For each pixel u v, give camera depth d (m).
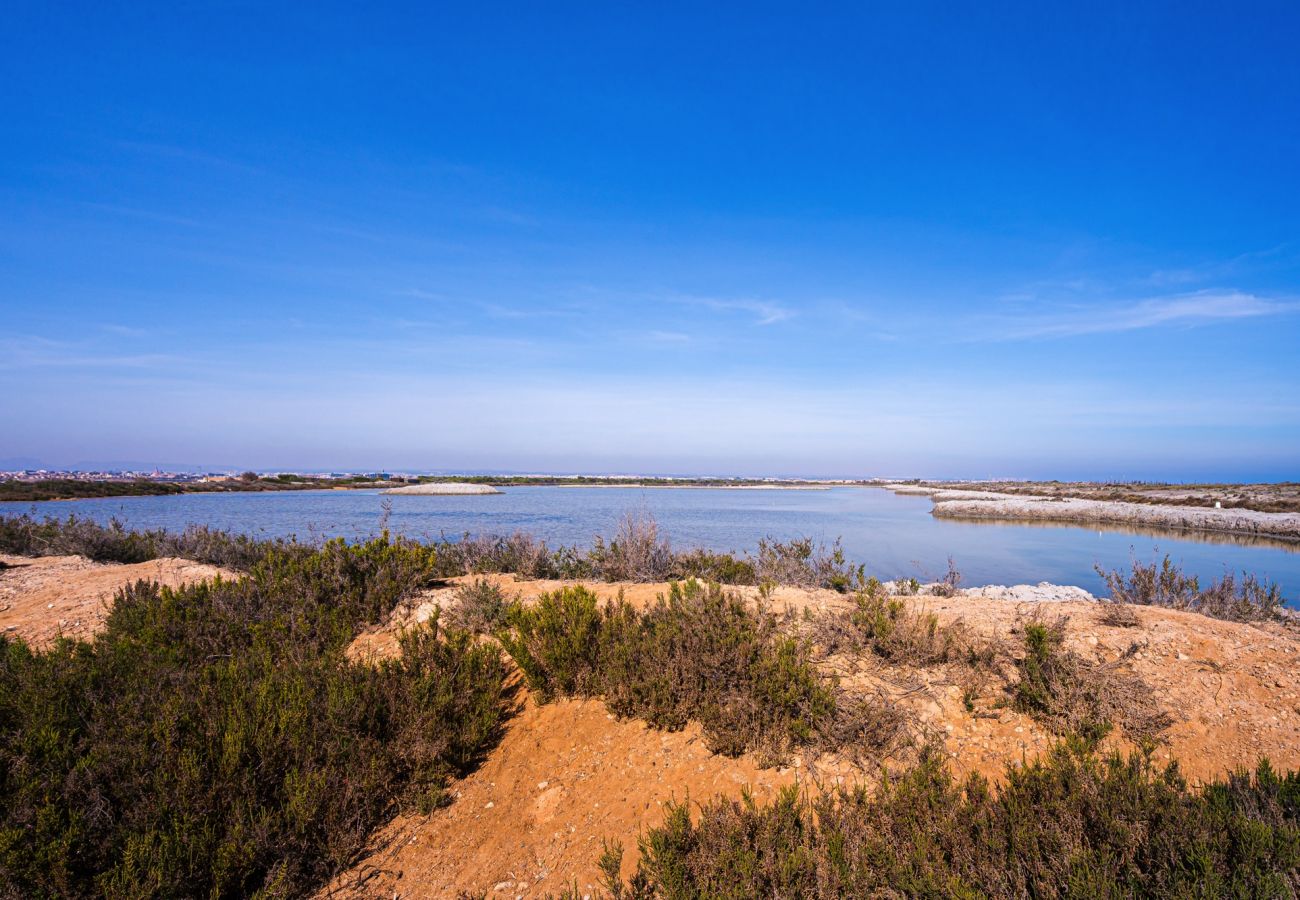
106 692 5.26
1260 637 6.12
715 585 7.35
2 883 3.49
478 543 13.12
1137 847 3.48
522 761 5.36
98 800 4.01
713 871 3.65
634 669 5.88
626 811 4.65
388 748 5.06
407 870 4.37
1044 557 23.06
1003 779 4.46
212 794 4.23
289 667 5.96
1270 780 3.75
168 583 10.17
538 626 6.56
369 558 9.23
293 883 4.17
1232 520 32.56
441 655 6.25
